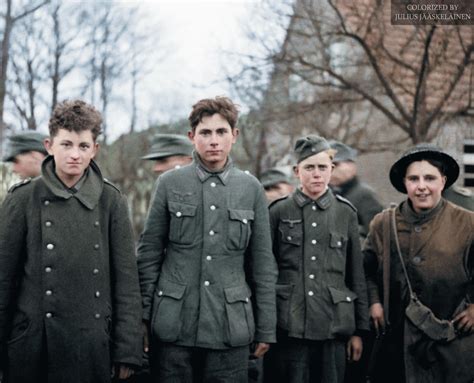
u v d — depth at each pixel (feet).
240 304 9.98
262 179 20.47
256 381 12.10
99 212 9.55
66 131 9.14
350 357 11.85
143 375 11.22
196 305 9.86
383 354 11.61
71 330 9.11
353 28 31.58
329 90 33.12
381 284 11.78
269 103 35.99
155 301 9.96
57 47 49.11
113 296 9.71
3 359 9.32
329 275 11.33
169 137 14.75
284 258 11.48
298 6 32.17
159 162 14.78
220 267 10.00
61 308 9.09
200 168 10.37
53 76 48.96
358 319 11.50
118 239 9.73
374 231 11.98
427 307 11.03
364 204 17.43
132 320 9.57
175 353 9.85
